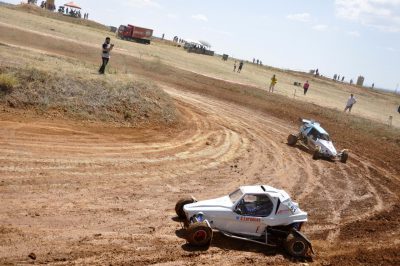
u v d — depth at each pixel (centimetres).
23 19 6538
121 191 1519
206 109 3444
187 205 1275
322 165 2488
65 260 1010
